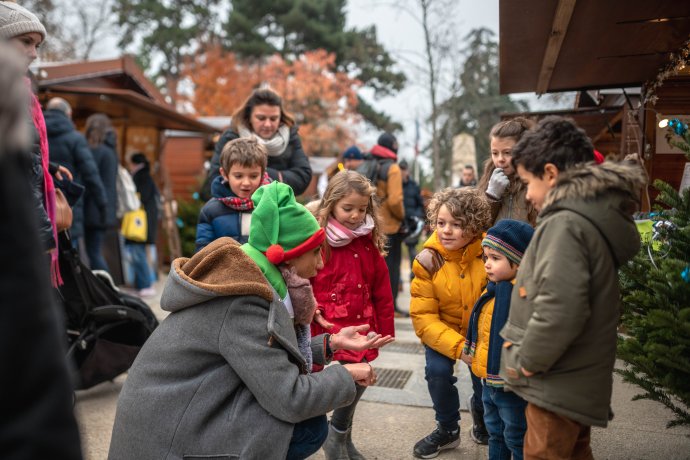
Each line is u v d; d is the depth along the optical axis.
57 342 0.92
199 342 1.98
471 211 2.82
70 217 3.38
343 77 29.75
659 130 4.03
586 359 1.91
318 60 29.30
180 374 1.99
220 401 1.97
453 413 3.02
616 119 5.95
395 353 5.10
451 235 2.85
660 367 2.36
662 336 2.27
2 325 0.85
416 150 20.84
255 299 2.01
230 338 1.95
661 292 2.30
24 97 0.97
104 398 3.87
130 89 9.64
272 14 33.59
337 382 2.10
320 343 2.43
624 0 3.21
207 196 4.09
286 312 2.11
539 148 2.05
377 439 3.27
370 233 3.05
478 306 2.61
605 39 3.84
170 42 33.50
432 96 15.35
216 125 12.46
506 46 4.07
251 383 1.95
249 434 1.95
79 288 3.63
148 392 1.97
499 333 2.16
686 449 2.96
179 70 33.75
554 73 4.73
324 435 2.24
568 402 1.91
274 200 2.20
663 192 2.54
